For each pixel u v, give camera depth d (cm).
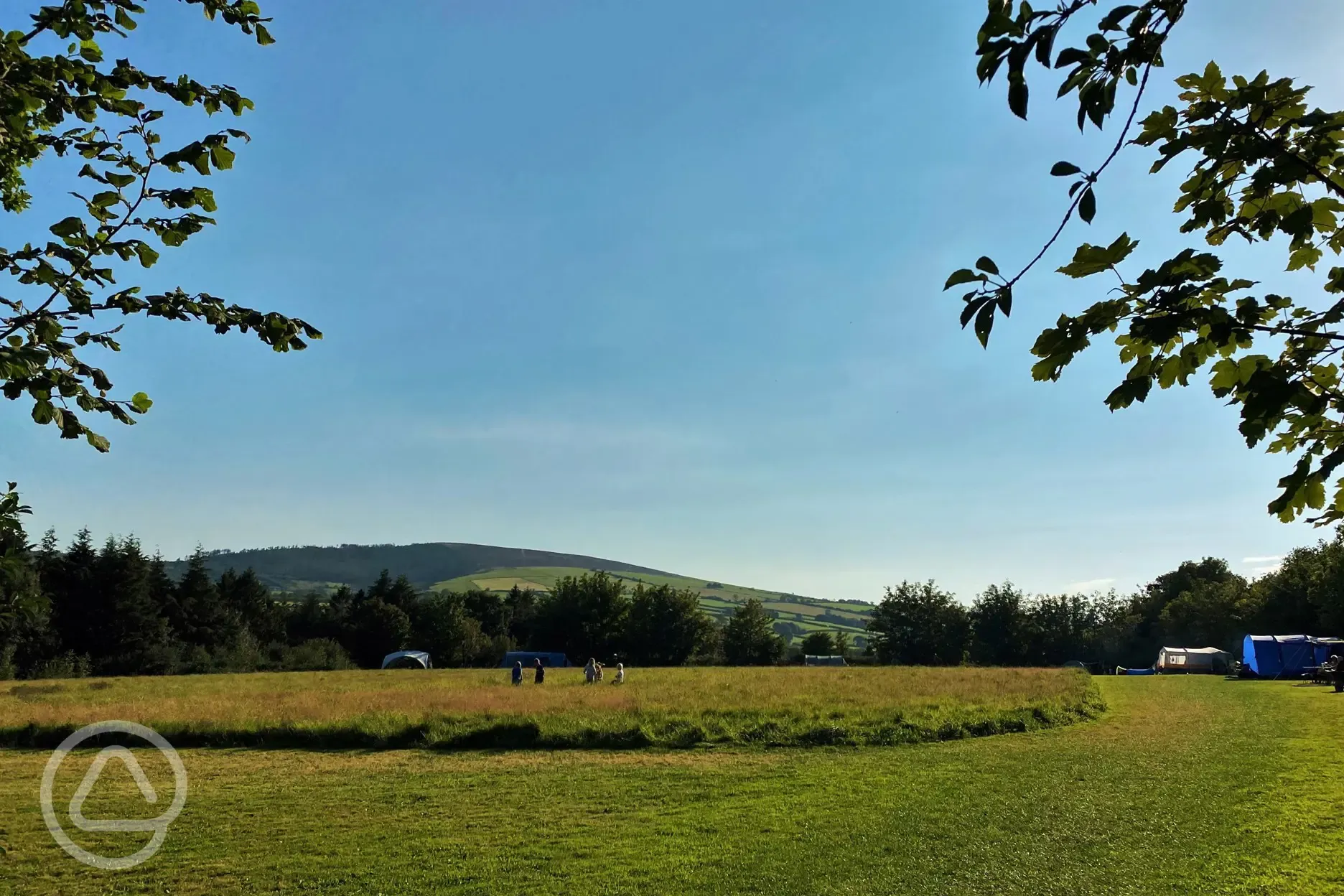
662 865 1146
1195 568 10088
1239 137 285
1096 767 1814
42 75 409
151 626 7338
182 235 455
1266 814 1316
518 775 1845
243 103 459
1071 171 272
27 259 417
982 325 295
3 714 2739
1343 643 4391
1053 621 9188
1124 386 328
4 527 430
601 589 10019
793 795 1588
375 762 2048
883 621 9962
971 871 1084
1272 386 280
